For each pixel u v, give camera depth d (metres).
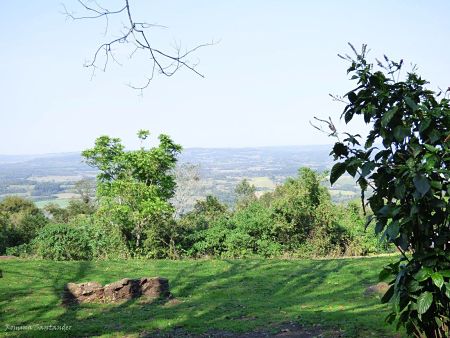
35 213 57.38
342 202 30.27
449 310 4.00
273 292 17.16
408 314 4.11
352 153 4.22
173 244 28.22
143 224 28.88
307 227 28.58
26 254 28.70
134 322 12.20
